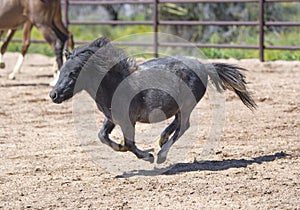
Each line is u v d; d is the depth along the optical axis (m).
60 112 14.84
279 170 9.74
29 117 14.32
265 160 10.39
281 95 16.09
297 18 28.72
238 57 23.84
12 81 19.52
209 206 8.12
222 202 8.27
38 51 27.19
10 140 12.14
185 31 28.94
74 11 36.31
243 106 14.95
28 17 18.31
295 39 26.88
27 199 8.55
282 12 28.94
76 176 9.65
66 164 10.35
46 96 16.78
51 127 13.31
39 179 9.50
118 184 9.19
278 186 8.91
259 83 17.86
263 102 15.41
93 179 9.48
